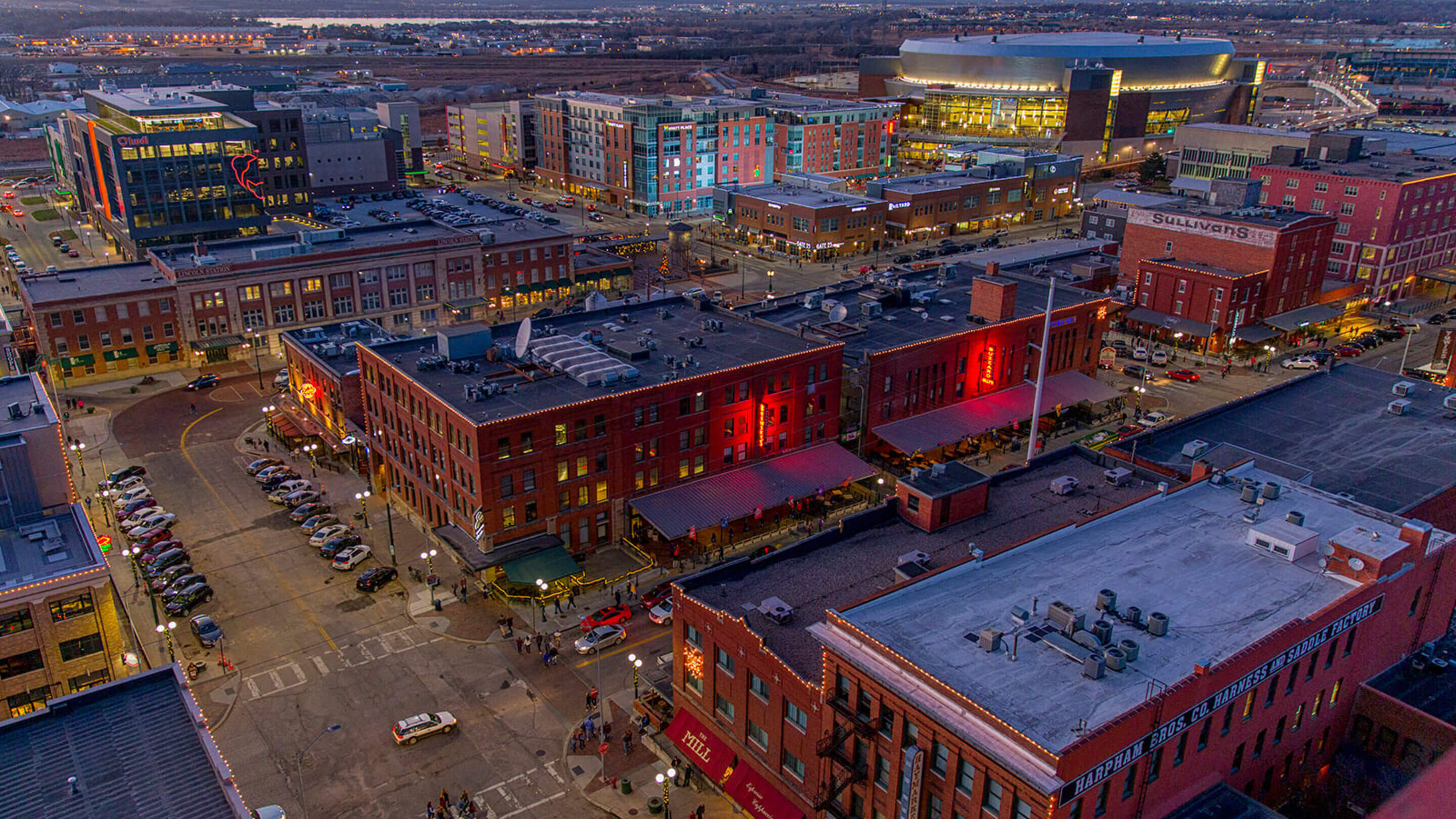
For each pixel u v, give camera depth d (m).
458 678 63.59
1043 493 65.75
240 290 122.12
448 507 77.19
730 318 99.06
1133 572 49.16
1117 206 176.12
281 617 69.88
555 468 74.56
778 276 166.50
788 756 50.03
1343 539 49.56
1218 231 134.00
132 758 41.97
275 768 55.34
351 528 82.81
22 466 61.66
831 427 91.56
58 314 111.25
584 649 66.00
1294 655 44.62
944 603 45.97
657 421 79.19
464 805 52.16
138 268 127.44
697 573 57.84
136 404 109.06
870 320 103.31
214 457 96.25
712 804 53.78
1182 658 41.53
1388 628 51.47
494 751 57.28
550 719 60.03
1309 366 123.06
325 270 127.12
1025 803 36.31
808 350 87.25
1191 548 51.75
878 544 59.69
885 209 186.88
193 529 82.31
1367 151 182.12
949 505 60.88
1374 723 50.97
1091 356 113.06
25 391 70.06
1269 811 41.72
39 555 58.78
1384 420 77.62
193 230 151.38
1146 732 37.84
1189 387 117.00
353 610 71.00
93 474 91.88
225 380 116.69
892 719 41.59
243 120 162.12
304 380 101.00
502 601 72.38
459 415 71.12
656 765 56.62
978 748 36.72
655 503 79.69
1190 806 41.94
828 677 44.50
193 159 148.62
